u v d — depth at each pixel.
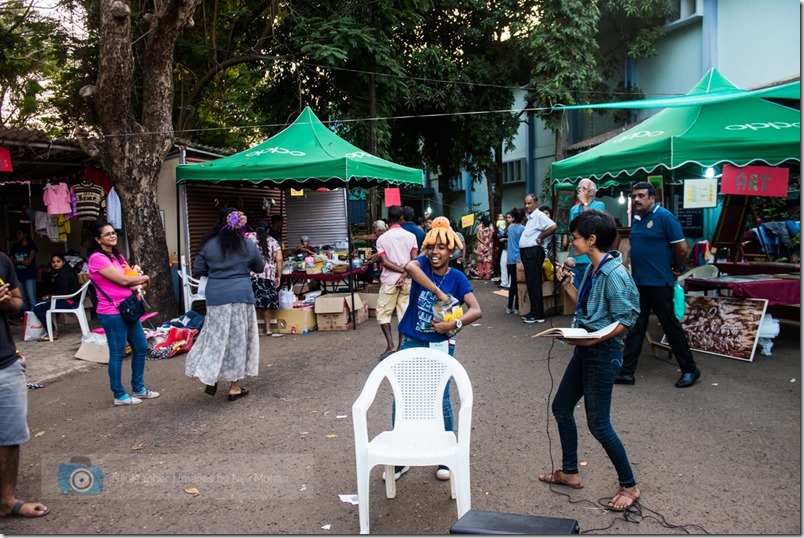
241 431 4.57
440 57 15.73
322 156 8.71
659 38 14.71
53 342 8.20
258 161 8.85
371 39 12.79
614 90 16.16
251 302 5.37
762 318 6.04
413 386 3.41
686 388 5.27
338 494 3.51
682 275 6.96
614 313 3.16
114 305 5.24
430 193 25.52
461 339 7.72
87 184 8.94
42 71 14.55
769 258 9.09
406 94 14.82
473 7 15.98
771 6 11.89
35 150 8.07
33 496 3.56
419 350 3.39
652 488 3.42
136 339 5.43
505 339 7.62
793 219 10.16
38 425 4.86
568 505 3.28
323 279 9.01
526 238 8.45
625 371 5.45
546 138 18.86
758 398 4.90
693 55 13.88
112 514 3.32
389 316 6.92
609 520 3.09
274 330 8.68
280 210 12.89
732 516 3.08
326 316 8.66
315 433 4.49
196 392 5.68
